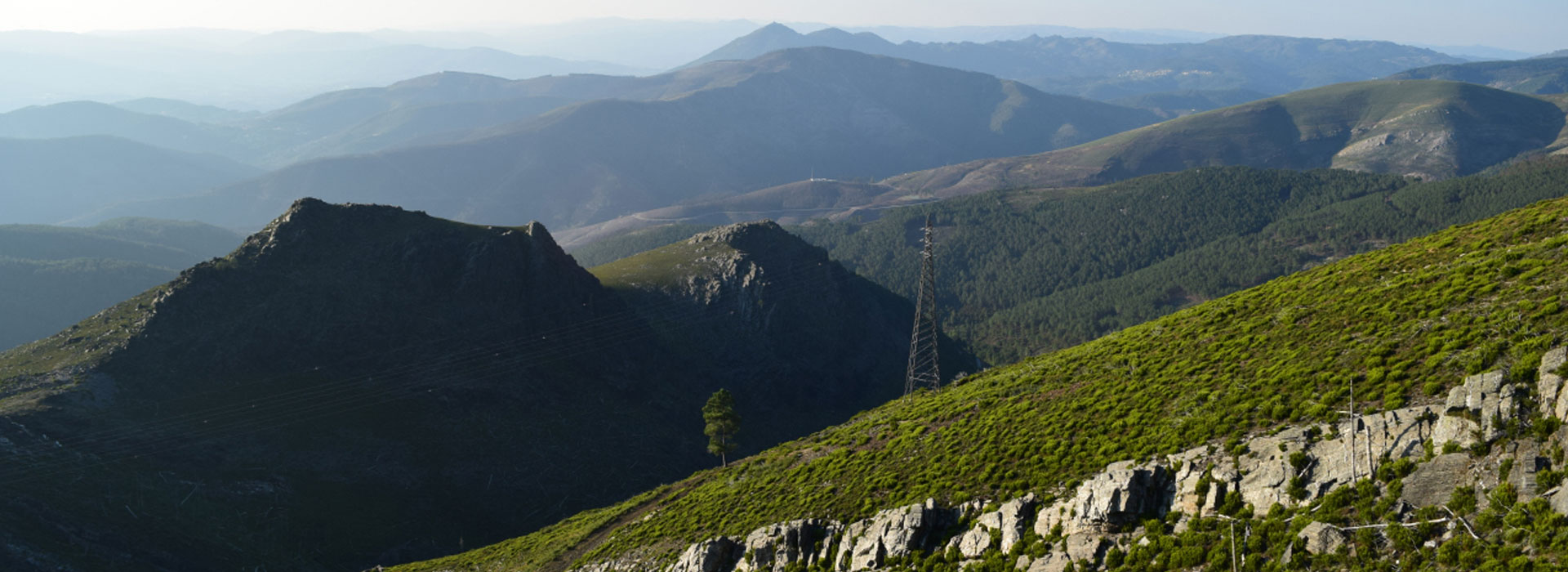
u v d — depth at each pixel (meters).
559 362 184.75
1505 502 34.16
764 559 63.09
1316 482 40.91
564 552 90.88
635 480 163.62
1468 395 39.53
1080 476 53.09
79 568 98.31
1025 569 46.69
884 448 76.56
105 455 120.19
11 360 144.50
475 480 147.00
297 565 115.56
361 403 151.88
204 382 142.75
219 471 126.75
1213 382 58.59
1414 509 36.47
